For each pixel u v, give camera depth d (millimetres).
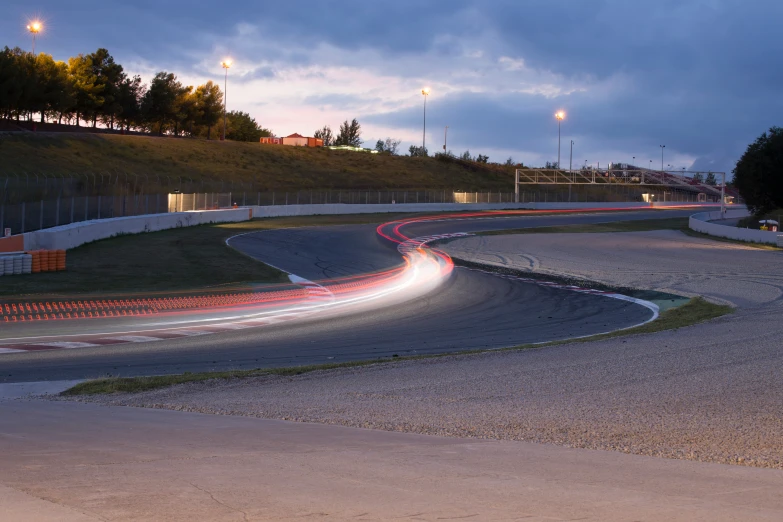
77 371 13086
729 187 128875
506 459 6258
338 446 6758
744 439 7398
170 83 103875
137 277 27781
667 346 14906
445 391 10430
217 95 112562
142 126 110688
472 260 39750
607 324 20500
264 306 23109
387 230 56875
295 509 4559
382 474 5582
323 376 11977
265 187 86375
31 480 5293
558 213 86250
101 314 20438
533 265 37844
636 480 5539
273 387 11062
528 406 9227
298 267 34562
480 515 4465
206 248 38094
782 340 15477
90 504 4621
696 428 7918
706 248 49031
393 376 11867
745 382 10906
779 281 31703
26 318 19312
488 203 87500
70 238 33219
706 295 27234
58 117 95812
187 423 8164
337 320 20531
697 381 11016
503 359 13562
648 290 28891
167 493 4930
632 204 104562
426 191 88750
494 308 23609
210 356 14844
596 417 8508
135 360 14266
